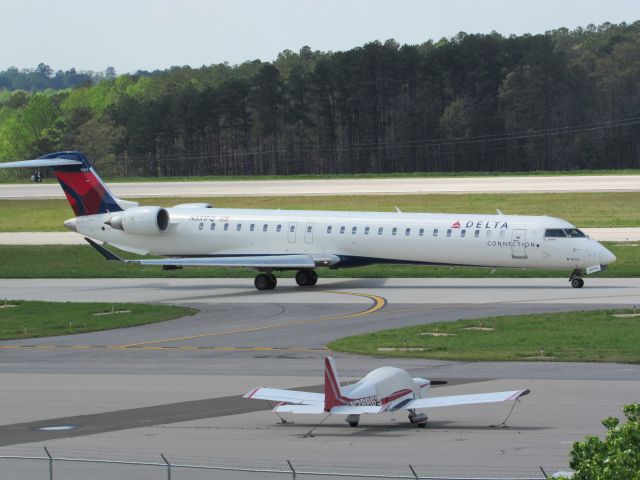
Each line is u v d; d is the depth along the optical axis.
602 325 107.56
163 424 69.19
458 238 144.00
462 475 54.12
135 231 159.12
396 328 111.94
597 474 39.44
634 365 87.06
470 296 136.88
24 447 63.38
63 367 94.12
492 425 66.56
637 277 154.25
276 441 63.34
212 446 62.41
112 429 68.00
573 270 143.25
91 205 164.88
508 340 100.69
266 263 148.88
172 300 143.38
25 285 167.38
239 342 106.62
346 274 169.62
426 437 63.50
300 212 156.62
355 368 88.88
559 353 92.94
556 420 67.25
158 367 92.94
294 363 93.12
